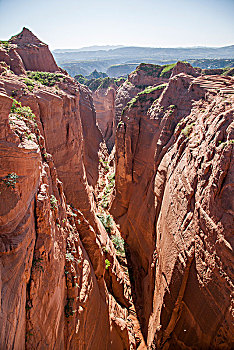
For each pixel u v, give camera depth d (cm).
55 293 999
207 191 1539
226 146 1470
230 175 1405
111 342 1719
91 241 1933
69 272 1294
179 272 1667
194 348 1483
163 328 1733
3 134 779
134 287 2614
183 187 1883
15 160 803
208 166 1611
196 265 1530
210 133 1723
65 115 2277
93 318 1488
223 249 1320
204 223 1507
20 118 1203
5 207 715
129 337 1997
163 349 1727
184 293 1611
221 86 2330
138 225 3053
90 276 1616
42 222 941
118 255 2911
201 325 1430
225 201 1390
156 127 3203
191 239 1617
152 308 2080
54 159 2091
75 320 1223
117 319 1964
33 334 779
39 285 849
